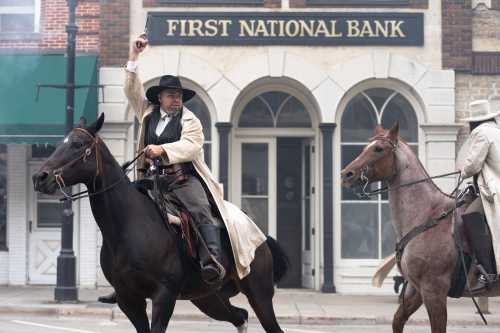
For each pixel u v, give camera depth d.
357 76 18.11
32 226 18.39
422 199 9.16
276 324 8.87
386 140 9.16
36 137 16.69
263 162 18.69
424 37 18.28
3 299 16.12
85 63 17.58
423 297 9.04
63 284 15.75
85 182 7.59
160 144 8.14
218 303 8.95
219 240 8.09
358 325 14.70
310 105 18.62
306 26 18.09
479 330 14.08
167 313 7.74
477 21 18.36
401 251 9.23
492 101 18.30
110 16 18.03
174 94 8.15
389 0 18.23
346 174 9.09
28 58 17.61
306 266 18.84
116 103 17.91
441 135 18.08
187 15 18.06
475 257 9.04
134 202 7.77
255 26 18.08
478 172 9.16
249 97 18.61
